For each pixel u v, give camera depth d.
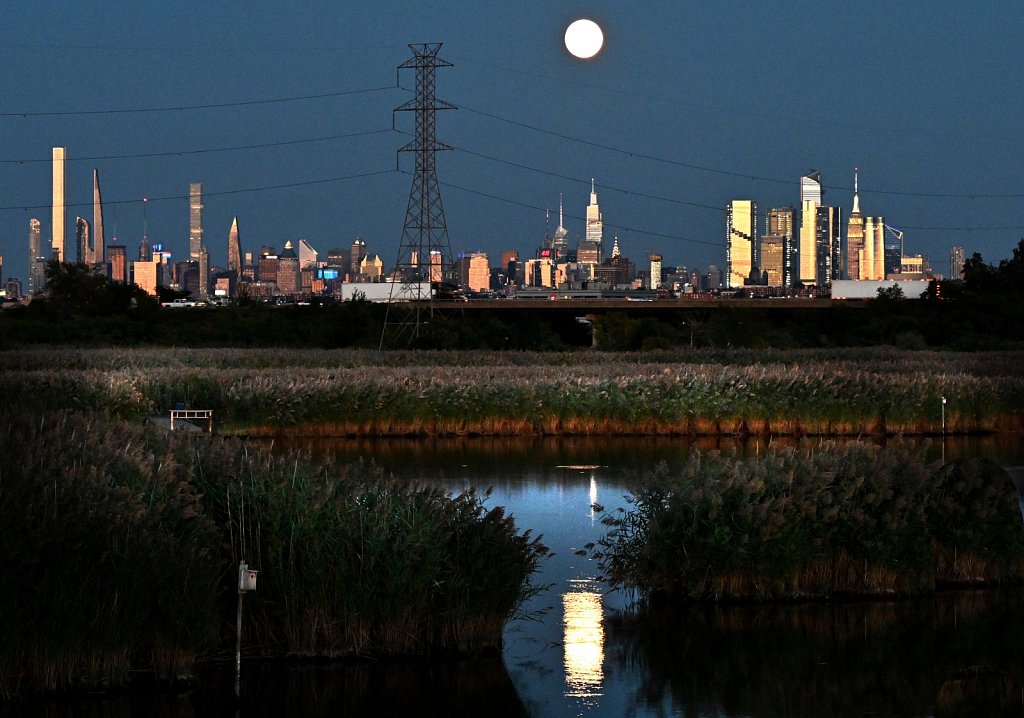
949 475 17.14
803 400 40.12
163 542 12.35
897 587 16.20
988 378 42.62
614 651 13.91
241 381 41.19
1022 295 106.12
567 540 19.73
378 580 13.35
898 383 40.78
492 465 30.12
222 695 12.27
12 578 11.70
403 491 14.00
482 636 13.73
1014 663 13.41
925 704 12.19
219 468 14.55
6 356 58.00
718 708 12.03
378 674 12.94
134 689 12.28
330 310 101.06
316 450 33.97
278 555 13.32
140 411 37.97
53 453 13.16
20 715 11.59
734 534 15.71
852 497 16.34
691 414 40.00
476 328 91.69
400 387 39.28
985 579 16.92
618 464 30.42
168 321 102.69
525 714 11.84
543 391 40.25
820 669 13.29
